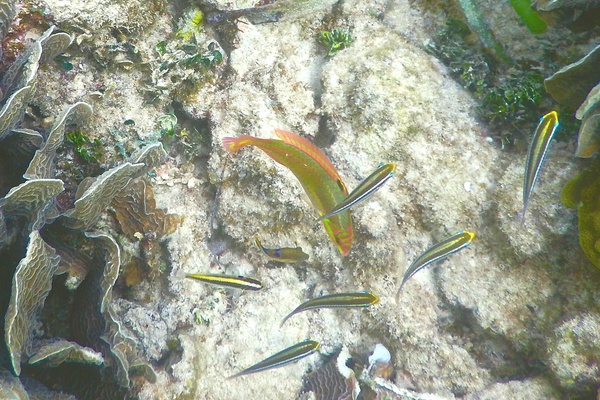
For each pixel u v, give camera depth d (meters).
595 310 1.72
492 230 1.81
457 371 1.82
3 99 1.71
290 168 1.57
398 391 1.82
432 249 1.59
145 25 1.87
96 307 1.74
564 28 1.84
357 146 1.87
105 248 1.75
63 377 1.74
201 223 1.92
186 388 1.79
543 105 1.84
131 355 1.74
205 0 1.89
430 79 1.89
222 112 1.89
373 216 1.83
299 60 1.96
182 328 1.86
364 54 1.91
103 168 1.85
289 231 1.88
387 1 1.97
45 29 1.79
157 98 1.89
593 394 1.71
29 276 1.64
